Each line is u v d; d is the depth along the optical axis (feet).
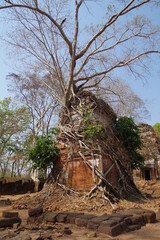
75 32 49.42
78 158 41.65
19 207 38.68
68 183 40.75
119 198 38.32
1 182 80.38
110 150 43.09
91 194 37.06
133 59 53.98
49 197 39.40
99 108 49.08
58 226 22.63
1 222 22.86
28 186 88.53
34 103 101.60
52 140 46.42
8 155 116.47
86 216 24.23
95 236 19.71
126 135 48.65
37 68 62.39
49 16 45.80
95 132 42.04
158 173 101.30
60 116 49.70
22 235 18.49
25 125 100.89
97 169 39.04
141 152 103.50
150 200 43.29
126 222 23.06
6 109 95.25
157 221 26.53
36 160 44.24
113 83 61.46
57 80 56.75
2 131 93.09
